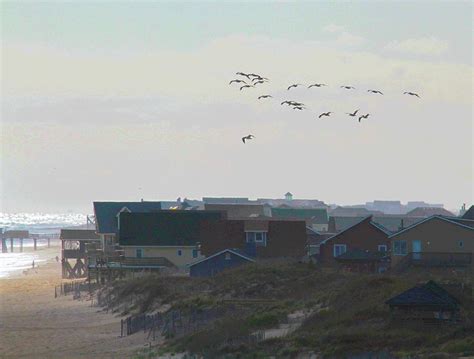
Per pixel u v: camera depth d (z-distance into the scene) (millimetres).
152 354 131625
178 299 181125
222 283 188750
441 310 123125
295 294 175000
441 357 105125
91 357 140125
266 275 186625
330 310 140125
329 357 112312
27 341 161375
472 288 135750
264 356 116750
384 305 130500
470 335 115812
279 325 139250
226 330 137125
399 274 179750
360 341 117375
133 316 176250
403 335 117875
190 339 136125
